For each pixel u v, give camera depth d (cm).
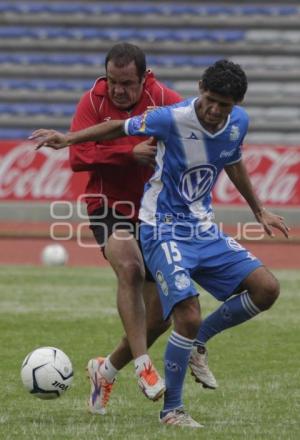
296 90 9444
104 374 2178
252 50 9769
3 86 9606
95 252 6644
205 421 2083
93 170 2216
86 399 2386
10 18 10106
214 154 2020
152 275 2056
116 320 3747
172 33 9944
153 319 2200
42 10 10175
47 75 9706
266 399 2378
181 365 1988
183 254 2005
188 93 9450
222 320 2095
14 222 7594
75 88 9600
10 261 6203
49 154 7131
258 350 3164
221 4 10131
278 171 7062
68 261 6234
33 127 9256
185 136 1991
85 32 10000
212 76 1908
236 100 1928
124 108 2197
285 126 9175
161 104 2209
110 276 5228
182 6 10119
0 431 1948
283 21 9938
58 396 2130
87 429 1964
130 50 2122
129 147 2139
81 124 2219
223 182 7094
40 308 4038
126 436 1878
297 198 7062
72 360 2977
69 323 3669
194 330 1967
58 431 1942
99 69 9731
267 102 9350
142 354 2017
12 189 7162
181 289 1956
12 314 3872
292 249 6700
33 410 2233
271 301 2036
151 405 2309
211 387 2175
